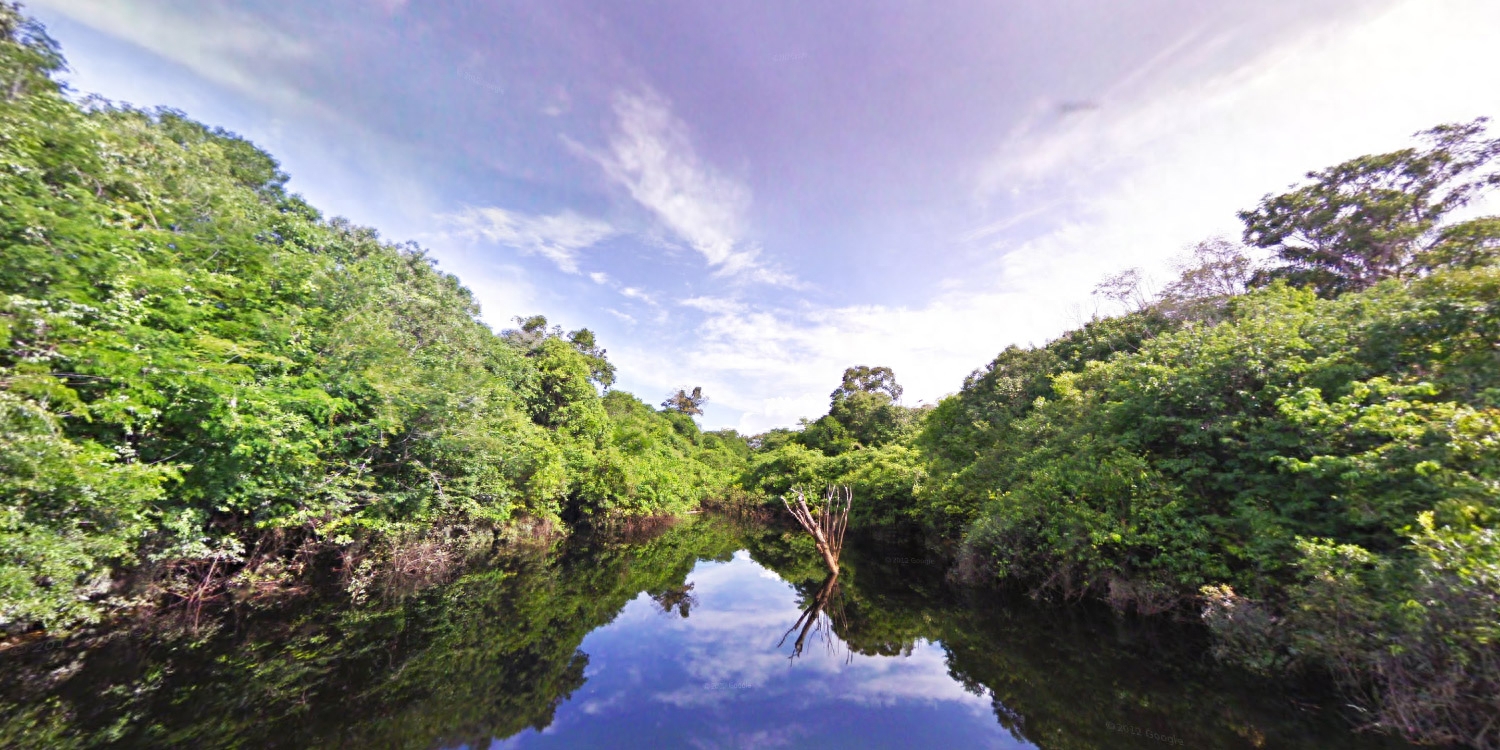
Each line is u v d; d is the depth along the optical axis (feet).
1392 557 17.19
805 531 85.10
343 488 35.09
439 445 41.09
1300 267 53.78
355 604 31.50
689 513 105.19
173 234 26.43
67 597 20.03
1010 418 54.29
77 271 20.66
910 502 64.28
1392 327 20.16
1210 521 24.40
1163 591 26.45
